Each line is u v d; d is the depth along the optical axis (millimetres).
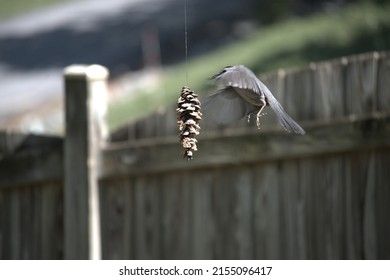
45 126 25094
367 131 9750
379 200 9875
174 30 35438
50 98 28750
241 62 25578
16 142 11148
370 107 9781
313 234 10109
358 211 9953
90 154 10633
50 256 11094
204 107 7062
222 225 10469
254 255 10336
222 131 10320
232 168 10406
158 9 40656
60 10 44344
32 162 11047
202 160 10398
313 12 30641
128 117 23531
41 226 11148
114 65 32094
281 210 10227
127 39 35812
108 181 10797
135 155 10586
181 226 10609
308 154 10000
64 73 10695
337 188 10008
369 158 9891
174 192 10641
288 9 31812
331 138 9891
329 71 9906
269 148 10094
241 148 10227
